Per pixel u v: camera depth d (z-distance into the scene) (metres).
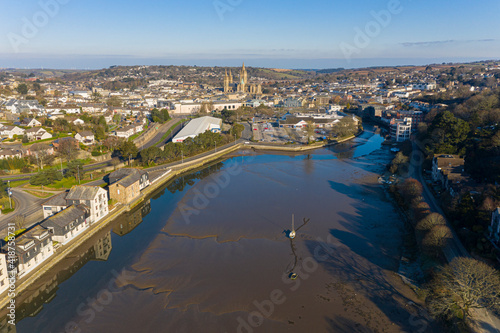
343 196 149.88
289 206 139.38
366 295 83.31
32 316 79.50
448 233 94.31
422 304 79.56
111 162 195.62
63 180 160.38
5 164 169.75
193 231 119.00
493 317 73.00
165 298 83.62
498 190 108.44
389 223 122.19
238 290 85.88
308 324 74.12
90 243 113.06
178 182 180.88
